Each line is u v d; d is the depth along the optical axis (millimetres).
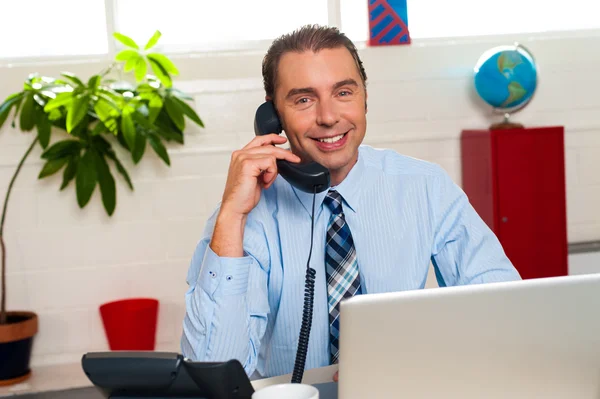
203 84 3553
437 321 900
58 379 3348
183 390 982
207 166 3576
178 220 3582
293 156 1407
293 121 1467
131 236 3566
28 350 3357
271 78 1505
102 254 3562
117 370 966
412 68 3646
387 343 903
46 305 3551
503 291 902
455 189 1638
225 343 1333
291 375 1353
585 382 918
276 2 3676
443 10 3764
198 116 3484
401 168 1638
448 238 1611
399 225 1580
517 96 3441
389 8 3617
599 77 3760
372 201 1582
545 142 3428
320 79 1427
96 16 3621
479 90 3486
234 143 3584
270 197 1563
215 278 1329
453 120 3684
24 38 3580
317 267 1521
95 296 3568
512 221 3436
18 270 3527
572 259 3701
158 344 3602
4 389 3236
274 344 1531
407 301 898
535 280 913
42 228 3523
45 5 3580
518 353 908
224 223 1347
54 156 3363
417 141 3662
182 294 3605
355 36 3725
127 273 3578
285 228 1529
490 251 1587
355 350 907
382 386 913
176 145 3549
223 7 3658
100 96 3199
